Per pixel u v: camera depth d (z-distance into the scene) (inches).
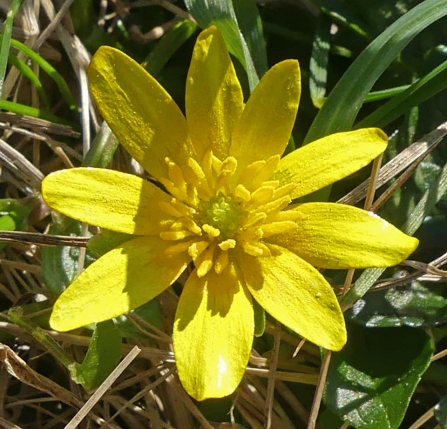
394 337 4.6
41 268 4.7
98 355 4.4
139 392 4.6
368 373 4.5
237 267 4.1
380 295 4.6
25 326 4.4
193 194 4.2
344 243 4.0
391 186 4.5
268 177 4.2
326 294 3.9
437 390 4.7
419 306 4.6
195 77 4.1
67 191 3.9
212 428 4.6
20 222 4.7
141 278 4.0
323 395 4.5
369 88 4.4
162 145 4.2
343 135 4.1
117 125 4.1
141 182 4.1
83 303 3.9
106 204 4.0
